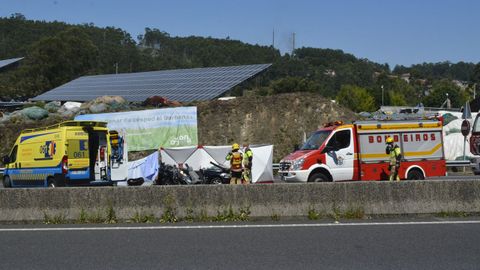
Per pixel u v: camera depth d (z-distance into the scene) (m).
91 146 19.06
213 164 22.89
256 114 38.47
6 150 38.28
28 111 43.09
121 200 11.88
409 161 19.00
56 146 18.66
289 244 9.29
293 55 150.12
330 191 12.09
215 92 54.44
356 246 9.12
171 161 23.45
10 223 11.71
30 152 19.97
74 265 8.00
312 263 8.02
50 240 9.80
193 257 8.39
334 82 148.62
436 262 8.07
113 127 34.41
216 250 8.85
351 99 103.62
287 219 11.81
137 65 132.50
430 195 12.28
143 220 11.67
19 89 97.06
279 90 81.81
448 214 12.16
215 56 152.00
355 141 18.75
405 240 9.59
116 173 19.47
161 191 11.93
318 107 38.50
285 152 36.44
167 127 33.91
